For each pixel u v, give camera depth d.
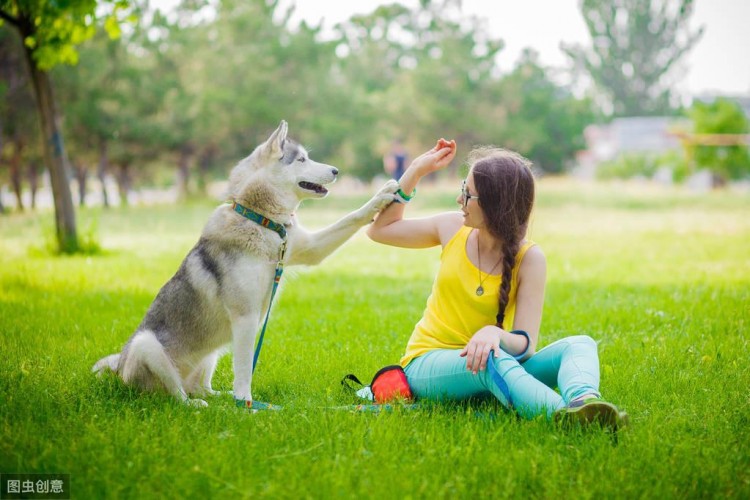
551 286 8.66
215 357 4.61
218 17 34.94
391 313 6.92
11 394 4.06
